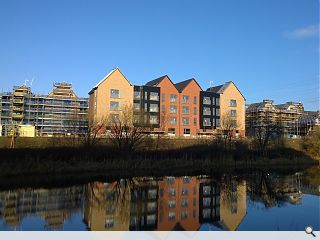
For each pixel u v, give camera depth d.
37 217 18.16
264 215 19.73
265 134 65.94
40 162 38.16
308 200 24.64
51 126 95.56
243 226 17.28
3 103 92.88
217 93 96.69
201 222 17.94
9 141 57.91
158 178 36.12
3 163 35.56
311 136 70.50
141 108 84.44
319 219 18.86
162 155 50.72
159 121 87.88
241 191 28.41
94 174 37.91
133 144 49.09
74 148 44.19
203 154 53.81
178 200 23.88
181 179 35.69
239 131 96.88
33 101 95.44
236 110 98.69
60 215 18.69
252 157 56.38
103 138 53.50
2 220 17.48
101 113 81.81
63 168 38.28
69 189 27.58
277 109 128.25
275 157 58.94
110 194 25.62
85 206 21.09
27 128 84.75
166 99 90.00
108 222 17.41
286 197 25.89
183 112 91.56
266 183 33.75
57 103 97.56
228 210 21.00
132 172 40.84
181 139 65.50
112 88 84.00
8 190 26.70
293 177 39.06
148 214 19.42
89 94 92.62
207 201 23.78
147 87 88.12
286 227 17.05
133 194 25.86
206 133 92.62
